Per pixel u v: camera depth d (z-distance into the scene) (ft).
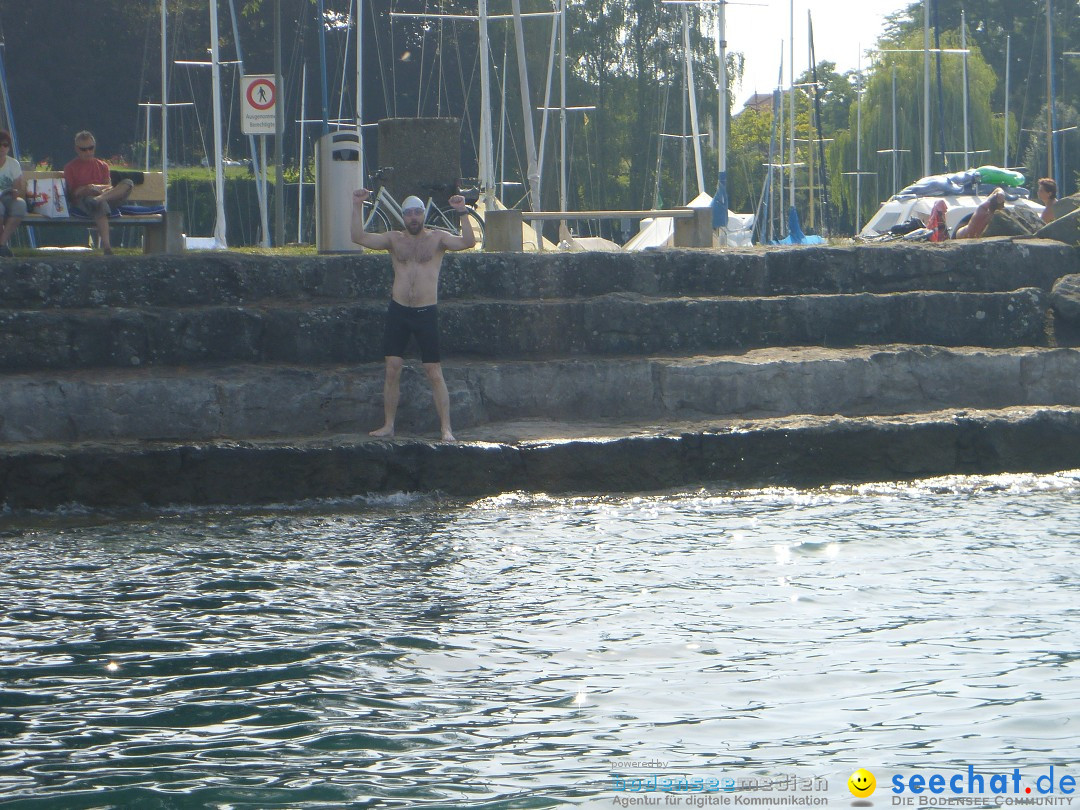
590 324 65.67
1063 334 70.85
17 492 49.70
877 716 25.46
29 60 239.71
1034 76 349.82
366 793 21.66
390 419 56.39
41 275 61.00
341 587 37.17
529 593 36.35
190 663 29.50
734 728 24.84
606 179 280.10
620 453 55.62
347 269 65.46
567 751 23.62
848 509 51.21
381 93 256.11
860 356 64.23
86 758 23.44
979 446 59.77
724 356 65.10
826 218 204.95
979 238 82.99
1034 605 34.35
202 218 231.30
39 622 33.30
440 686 27.63
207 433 56.24
